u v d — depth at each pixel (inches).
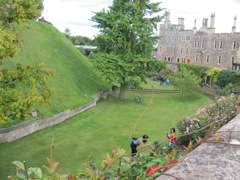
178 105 1283.2
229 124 128.5
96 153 639.1
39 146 655.1
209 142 98.8
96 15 1286.9
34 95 490.6
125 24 1229.1
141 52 1338.6
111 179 100.4
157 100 1370.6
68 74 1266.0
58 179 82.7
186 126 582.9
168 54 2787.9
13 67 984.9
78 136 753.6
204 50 2427.4
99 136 765.3
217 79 1834.4
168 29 2775.6
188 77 1450.5
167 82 1847.9
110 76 1204.5
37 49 1291.8
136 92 1535.4
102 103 1210.0
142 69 1318.9
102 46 1322.6
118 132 809.5
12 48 458.0
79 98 1092.5
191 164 84.6
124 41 1263.5
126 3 1274.6
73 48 1716.3
